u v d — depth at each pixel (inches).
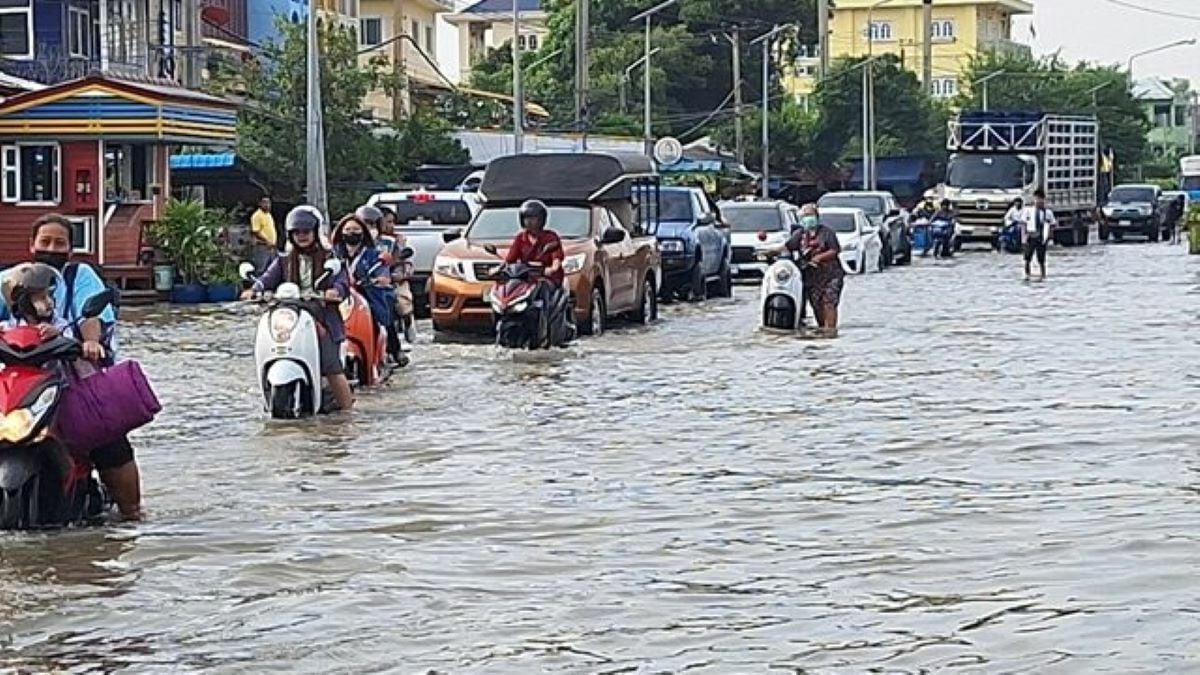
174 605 444.5
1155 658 370.6
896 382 943.0
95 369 554.6
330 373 824.3
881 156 4023.1
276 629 417.4
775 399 871.1
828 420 786.8
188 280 1707.7
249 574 477.4
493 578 468.4
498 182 1386.6
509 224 1286.9
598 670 375.9
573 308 1205.7
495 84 3890.3
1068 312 1478.8
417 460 680.4
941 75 6333.7
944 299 1672.0
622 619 419.8
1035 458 665.0
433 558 495.2
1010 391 892.6
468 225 1352.1
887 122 4114.2
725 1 4050.2
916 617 414.6
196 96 1795.0
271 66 2559.1
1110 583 443.5
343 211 2209.6
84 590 462.0
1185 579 446.0
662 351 1142.3
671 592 448.1
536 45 4601.4
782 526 535.5
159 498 598.9
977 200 2869.1
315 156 1860.2
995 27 6496.1
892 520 540.7
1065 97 5270.7
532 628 413.1
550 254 1156.5
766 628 408.5
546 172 1382.9
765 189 3294.8
